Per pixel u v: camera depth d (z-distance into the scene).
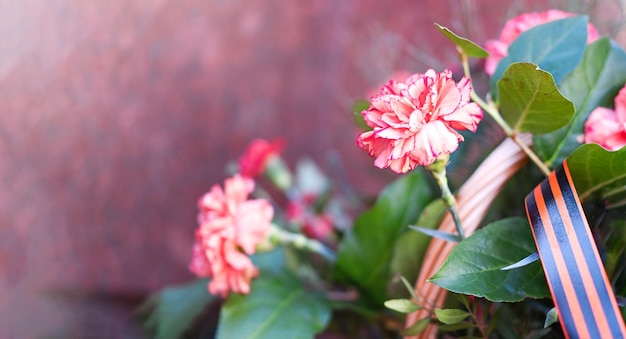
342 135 0.99
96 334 0.80
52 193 0.75
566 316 0.44
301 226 0.72
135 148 0.80
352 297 0.64
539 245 0.45
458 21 0.68
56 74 0.73
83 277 0.78
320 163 0.99
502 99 0.51
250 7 0.87
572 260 0.44
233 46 0.87
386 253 0.60
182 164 0.85
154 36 0.79
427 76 0.46
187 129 0.84
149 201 0.82
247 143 0.91
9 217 0.73
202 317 0.76
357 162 0.98
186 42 0.82
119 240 0.81
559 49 0.52
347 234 0.60
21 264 0.74
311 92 0.97
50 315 0.76
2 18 0.69
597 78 0.53
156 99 0.81
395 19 0.87
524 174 0.55
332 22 0.95
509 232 0.49
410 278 0.57
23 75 0.71
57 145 0.74
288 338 0.57
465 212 0.51
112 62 0.76
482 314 0.51
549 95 0.48
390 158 0.46
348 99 0.93
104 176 0.78
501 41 0.56
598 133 0.50
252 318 0.58
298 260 0.68
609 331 0.43
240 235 0.56
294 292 0.61
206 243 0.56
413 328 0.51
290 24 0.92
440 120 0.46
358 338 0.67
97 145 0.77
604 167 0.48
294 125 0.97
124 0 0.75
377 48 0.83
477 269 0.48
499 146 0.53
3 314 0.73
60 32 0.72
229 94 0.88
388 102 0.46
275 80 0.93
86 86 0.75
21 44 0.71
